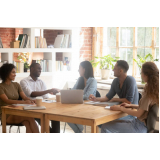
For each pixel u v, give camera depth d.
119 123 3.09
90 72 4.01
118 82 3.62
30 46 5.72
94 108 3.17
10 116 3.41
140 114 2.90
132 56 5.98
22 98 3.77
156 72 2.85
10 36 7.75
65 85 6.19
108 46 6.38
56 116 2.86
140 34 5.83
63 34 6.50
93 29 6.37
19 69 5.65
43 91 4.09
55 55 6.40
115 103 3.46
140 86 5.21
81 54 6.39
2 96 3.46
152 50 5.62
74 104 3.43
